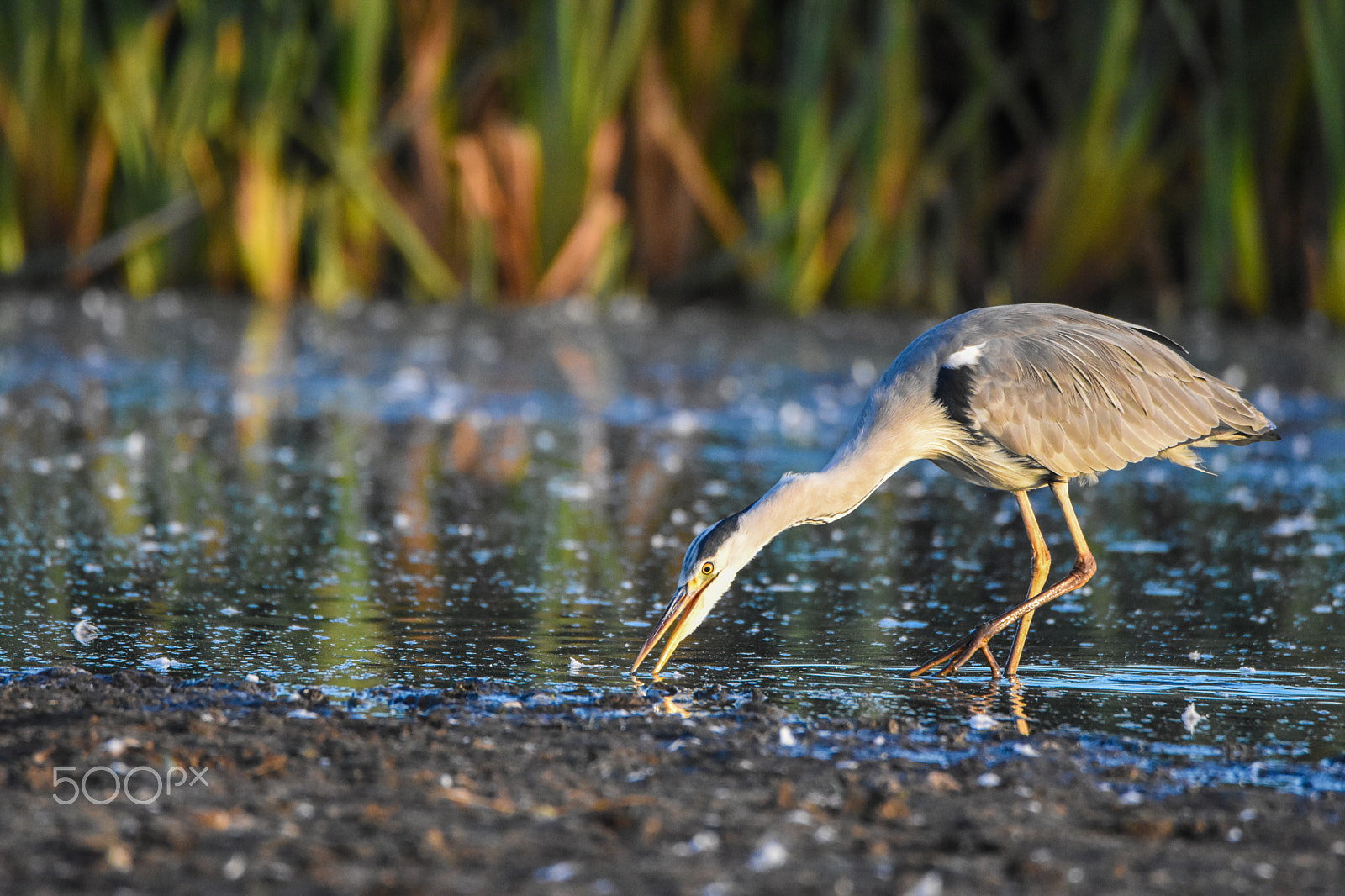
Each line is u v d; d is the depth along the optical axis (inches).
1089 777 260.1
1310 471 615.5
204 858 209.8
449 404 745.6
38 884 200.7
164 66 1123.9
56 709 281.6
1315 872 217.0
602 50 1060.5
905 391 367.2
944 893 205.8
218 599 383.9
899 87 1059.9
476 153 1069.1
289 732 270.4
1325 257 1042.1
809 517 355.9
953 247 1101.1
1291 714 302.7
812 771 258.4
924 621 382.3
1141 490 577.6
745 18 1110.4
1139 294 1078.4
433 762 255.9
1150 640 365.1
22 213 1104.2
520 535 475.8
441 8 1072.2
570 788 245.3
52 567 413.7
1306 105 1048.2
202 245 1110.4
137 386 764.6
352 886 202.5
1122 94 1042.1
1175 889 209.6
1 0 1072.8
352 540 459.8
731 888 205.5
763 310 1099.3
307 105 1090.7
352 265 1109.1
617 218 1093.8
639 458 621.3
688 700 306.3
